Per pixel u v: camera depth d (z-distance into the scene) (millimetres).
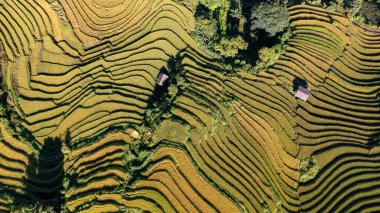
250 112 53000
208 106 52062
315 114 53969
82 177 47188
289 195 48688
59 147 49812
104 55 55219
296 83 55625
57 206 45250
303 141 51812
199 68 55156
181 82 52844
